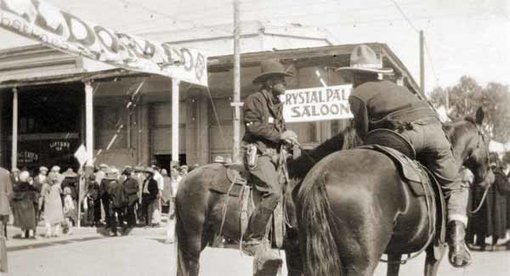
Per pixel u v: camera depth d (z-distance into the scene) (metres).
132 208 18.31
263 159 5.92
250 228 5.93
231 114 24.50
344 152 4.11
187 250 6.62
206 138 24.81
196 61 17.44
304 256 3.86
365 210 3.69
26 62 26.22
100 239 16.42
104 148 27.44
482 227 12.89
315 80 21.19
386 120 4.49
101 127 27.62
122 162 27.02
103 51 13.21
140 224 19.92
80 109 28.19
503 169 13.68
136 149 26.75
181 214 6.67
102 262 11.43
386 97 4.52
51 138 29.19
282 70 6.02
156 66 15.48
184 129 25.72
